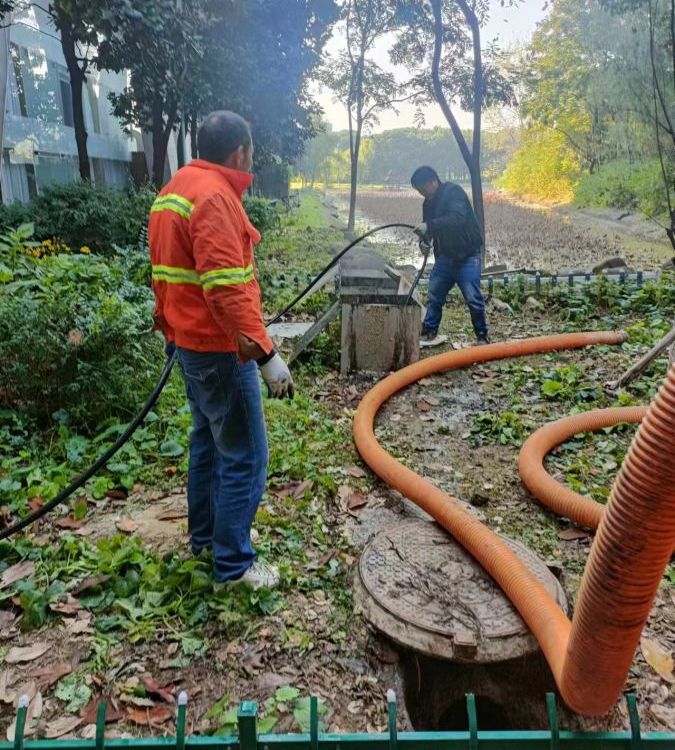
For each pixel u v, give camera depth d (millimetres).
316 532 3104
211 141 2201
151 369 4355
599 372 5688
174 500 3334
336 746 1379
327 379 5492
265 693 2141
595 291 8383
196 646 2305
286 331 6754
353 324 5504
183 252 2170
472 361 5809
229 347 2252
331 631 2434
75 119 11008
